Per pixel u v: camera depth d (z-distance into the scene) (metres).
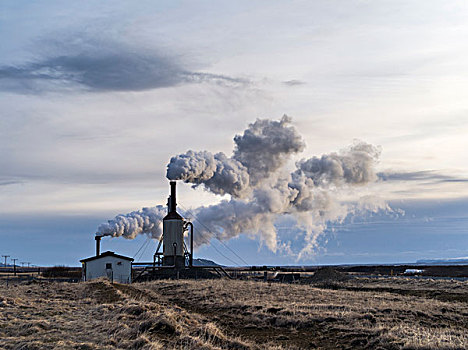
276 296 50.78
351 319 35.12
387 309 39.88
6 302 39.41
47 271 112.75
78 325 30.45
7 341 24.91
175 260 92.69
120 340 26.16
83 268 82.88
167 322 29.16
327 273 88.81
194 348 24.94
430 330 31.92
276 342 30.06
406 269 165.88
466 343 26.86
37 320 30.94
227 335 31.33
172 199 96.38
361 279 83.44
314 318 35.44
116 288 55.41
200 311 42.06
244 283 65.12
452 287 63.94
